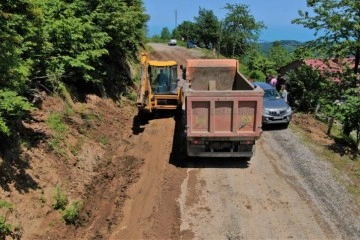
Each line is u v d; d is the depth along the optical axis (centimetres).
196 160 1277
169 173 1177
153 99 1611
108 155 1226
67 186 965
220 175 1173
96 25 1478
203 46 7050
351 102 1503
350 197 1073
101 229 886
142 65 1570
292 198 1048
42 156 969
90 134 1255
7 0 800
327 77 1952
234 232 894
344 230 917
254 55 3906
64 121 1173
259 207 1000
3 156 859
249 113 1138
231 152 1205
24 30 938
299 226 924
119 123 1505
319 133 1599
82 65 1249
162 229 899
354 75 1819
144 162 1243
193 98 1118
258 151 1364
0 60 794
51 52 1228
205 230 898
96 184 1051
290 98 2175
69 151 1080
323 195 1073
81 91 1460
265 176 1170
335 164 1284
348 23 1789
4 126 770
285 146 1419
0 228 714
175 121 1650
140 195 1043
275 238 876
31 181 879
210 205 1003
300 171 1212
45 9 1180
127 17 1650
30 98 1110
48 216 845
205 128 1148
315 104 1981
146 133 1492
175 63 1594
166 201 1018
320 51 1927
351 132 1855
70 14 1262
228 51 5284
